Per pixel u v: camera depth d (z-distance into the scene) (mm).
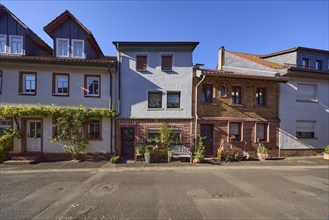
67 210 5391
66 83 12953
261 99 14930
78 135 12328
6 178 8438
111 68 12914
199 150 12508
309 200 6227
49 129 12609
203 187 7383
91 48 14461
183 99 13617
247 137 14297
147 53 13578
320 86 15586
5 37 12609
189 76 13688
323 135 15531
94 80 13250
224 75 13461
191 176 8938
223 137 13961
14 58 11711
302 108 15242
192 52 13727
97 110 12734
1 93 12180
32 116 12359
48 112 12094
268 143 14516
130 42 13156
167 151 12578
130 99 13406
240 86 14492
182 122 13547
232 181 8203
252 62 16875
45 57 12750
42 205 5695
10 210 5375
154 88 13539
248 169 10539
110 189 7090
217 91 14031
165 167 10727
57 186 7383
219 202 6008
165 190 7027
